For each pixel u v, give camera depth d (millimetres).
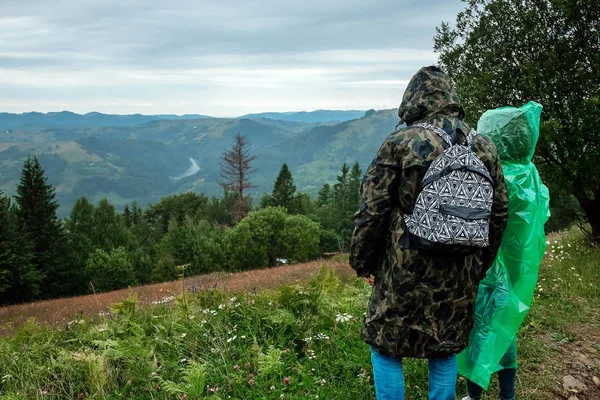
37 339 4504
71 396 3281
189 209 104625
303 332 3982
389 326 2305
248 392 3119
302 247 51312
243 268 49281
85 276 50000
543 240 2883
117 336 4398
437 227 2107
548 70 7664
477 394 2992
